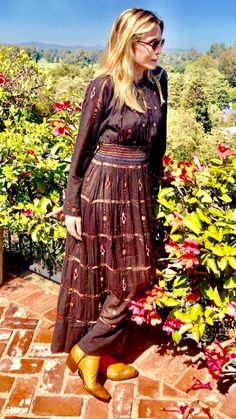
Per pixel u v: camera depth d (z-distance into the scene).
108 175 1.78
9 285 2.98
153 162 2.09
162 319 2.55
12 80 3.41
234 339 2.02
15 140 2.80
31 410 1.98
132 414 1.97
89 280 1.97
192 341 2.45
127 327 2.12
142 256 1.92
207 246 1.87
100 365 2.20
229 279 2.00
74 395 2.07
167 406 2.02
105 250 1.91
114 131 1.72
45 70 3.62
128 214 1.84
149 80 1.83
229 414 1.98
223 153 2.07
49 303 2.79
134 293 1.98
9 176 2.65
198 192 2.02
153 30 1.64
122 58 1.65
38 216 2.68
